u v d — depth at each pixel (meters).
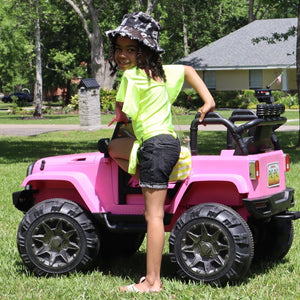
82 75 53.94
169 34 66.44
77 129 30.95
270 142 5.57
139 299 4.61
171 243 5.03
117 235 6.08
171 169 4.75
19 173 13.73
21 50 31.83
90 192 5.34
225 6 67.00
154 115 4.77
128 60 4.84
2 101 77.00
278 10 21.31
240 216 4.95
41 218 5.35
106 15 54.28
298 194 10.14
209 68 48.22
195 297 4.58
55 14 47.38
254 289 4.84
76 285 5.00
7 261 5.95
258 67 46.78
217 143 22.27
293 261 5.89
